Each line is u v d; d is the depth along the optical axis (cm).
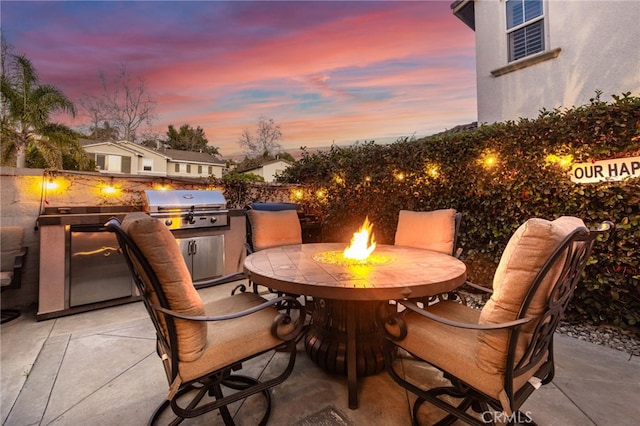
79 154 1104
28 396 170
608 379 185
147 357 214
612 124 240
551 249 98
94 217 306
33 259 325
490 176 316
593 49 415
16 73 1015
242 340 135
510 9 507
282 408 161
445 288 153
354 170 470
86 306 302
